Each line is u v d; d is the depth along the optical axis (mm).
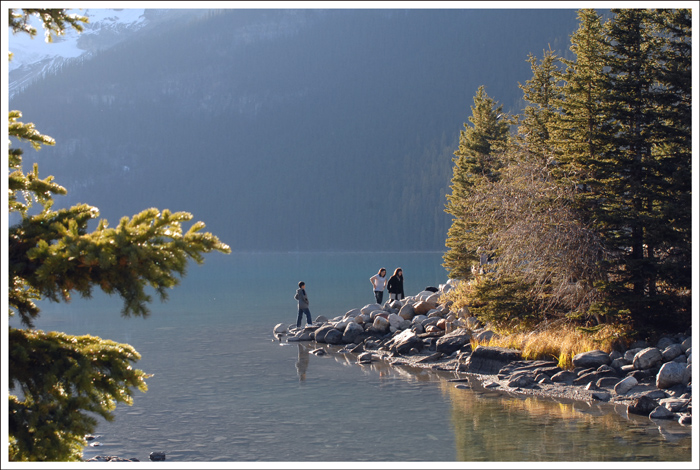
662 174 15758
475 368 15773
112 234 4609
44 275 4508
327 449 9781
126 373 5195
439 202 164500
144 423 11523
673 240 14797
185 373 16312
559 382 13664
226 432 10875
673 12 16297
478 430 10508
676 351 13242
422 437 10234
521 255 16406
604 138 16188
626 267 15398
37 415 4855
